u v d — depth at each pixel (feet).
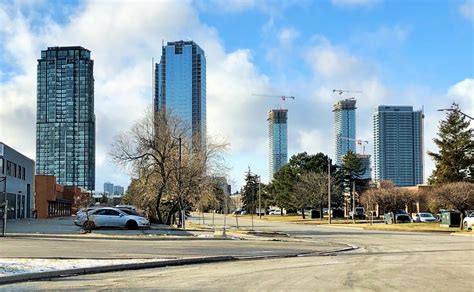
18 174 216.95
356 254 78.69
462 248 90.33
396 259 69.05
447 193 172.76
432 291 40.11
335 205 309.22
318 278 47.91
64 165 394.93
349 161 312.91
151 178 169.78
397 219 220.43
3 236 103.45
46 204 272.72
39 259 59.41
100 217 132.46
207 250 81.87
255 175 423.23
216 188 181.68
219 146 178.09
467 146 231.50
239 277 48.67
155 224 174.19
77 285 43.39
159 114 172.35
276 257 73.56
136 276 49.73
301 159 330.75
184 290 40.42
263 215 391.04
